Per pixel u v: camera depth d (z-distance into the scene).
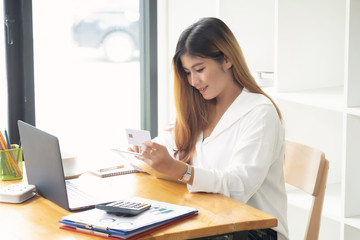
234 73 1.78
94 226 1.29
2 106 2.68
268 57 2.73
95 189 1.69
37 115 2.85
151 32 3.05
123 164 2.03
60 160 1.48
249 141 1.67
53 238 1.28
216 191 1.62
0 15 2.61
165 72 3.14
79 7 2.89
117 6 3.02
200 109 1.85
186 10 3.07
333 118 2.45
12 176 1.85
